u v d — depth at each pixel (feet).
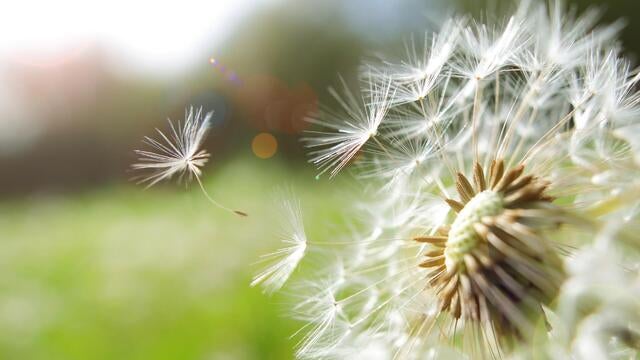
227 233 0.68
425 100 0.25
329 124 0.24
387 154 0.25
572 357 0.18
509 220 0.20
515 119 0.24
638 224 0.20
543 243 0.20
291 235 0.25
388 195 0.28
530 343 0.20
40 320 0.50
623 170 0.21
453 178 0.24
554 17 0.25
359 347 0.25
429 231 0.25
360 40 1.45
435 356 0.23
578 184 0.22
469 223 0.21
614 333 0.18
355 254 0.27
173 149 0.22
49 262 0.76
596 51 0.25
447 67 0.25
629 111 0.23
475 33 0.26
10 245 0.92
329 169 0.24
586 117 0.23
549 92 0.25
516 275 0.20
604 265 0.18
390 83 0.24
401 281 0.25
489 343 0.20
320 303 0.26
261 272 0.24
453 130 0.28
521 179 0.22
